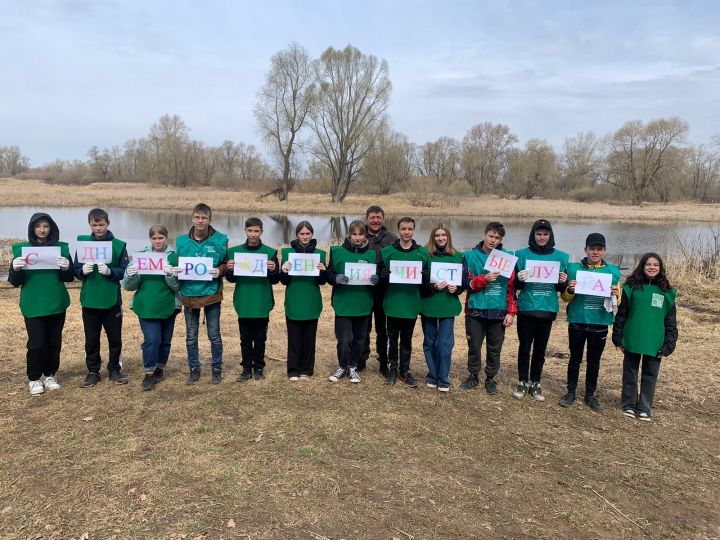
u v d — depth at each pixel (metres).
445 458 4.34
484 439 4.71
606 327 5.43
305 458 4.21
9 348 7.00
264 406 5.21
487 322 5.79
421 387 5.96
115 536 3.21
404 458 4.30
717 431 5.09
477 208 49.75
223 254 5.78
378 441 4.56
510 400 5.68
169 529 3.28
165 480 3.83
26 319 5.36
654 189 61.31
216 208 46.12
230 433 4.60
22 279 5.37
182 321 9.23
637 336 5.21
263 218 39.84
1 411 4.99
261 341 5.97
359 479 3.95
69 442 4.38
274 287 13.05
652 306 5.19
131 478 3.84
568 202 64.31
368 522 3.44
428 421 5.03
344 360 6.02
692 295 12.16
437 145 77.56
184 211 44.19
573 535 3.44
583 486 4.03
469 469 4.18
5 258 15.79
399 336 6.16
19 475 3.86
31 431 4.57
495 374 5.87
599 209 51.56
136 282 5.54
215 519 3.40
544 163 71.25
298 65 50.25
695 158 71.06
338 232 31.83
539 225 5.56
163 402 5.28
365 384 5.98
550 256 5.54
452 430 4.86
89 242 5.58
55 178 88.88
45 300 5.39
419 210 47.56
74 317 9.02
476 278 5.62
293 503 3.60
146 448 4.30
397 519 3.48
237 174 88.44
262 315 5.78
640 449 4.67
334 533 3.31
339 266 5.88
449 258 5.71
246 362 5.93
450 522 3.48
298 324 6.00
